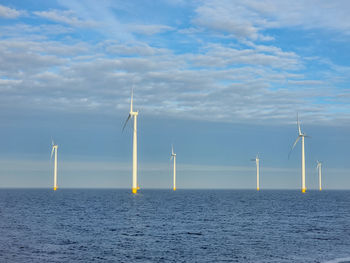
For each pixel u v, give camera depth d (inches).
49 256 1632.6
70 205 4815.5
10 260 1552.7
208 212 3809.1
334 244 1924.2
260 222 2891.2
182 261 1555.1
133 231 2362.2
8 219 3021.7
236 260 1572.3
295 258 1606.8
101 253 1696.6
